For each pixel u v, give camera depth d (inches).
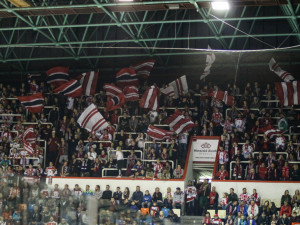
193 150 1663.4
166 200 1461.6
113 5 1374.3
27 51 1926.7
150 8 1393.9
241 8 1722.4
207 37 1572.3
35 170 1585.9
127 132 1695.4
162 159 1589.6
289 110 1689.2
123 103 1707.7
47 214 430.9
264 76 1823.3
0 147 1647.4
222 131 1649.9
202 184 1517.0
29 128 1624.0
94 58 1921.8
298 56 1774.1
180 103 1723.7
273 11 1715.1
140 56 1900.8
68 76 1803.6
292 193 1459.2
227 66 1840.6
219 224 1332.4
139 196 1486.2
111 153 1603.1
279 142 1539.1
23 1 1336.1
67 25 1510.8
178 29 1806.1
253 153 1535.4
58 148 1662.2
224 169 1519.4
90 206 460.4
